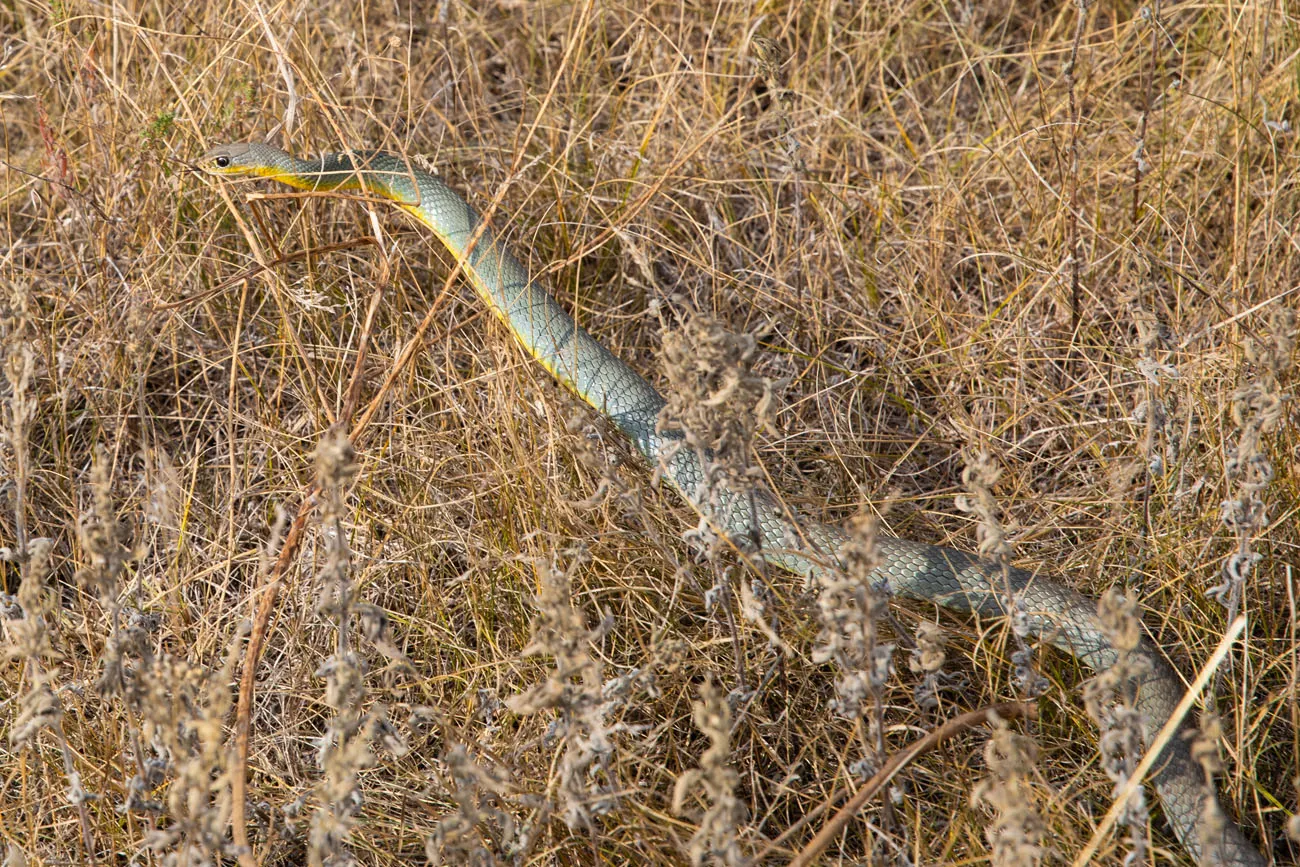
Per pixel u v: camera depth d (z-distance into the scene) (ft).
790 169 33.27
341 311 32.12
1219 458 25.68
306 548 26.00
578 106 37.40
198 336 31.32
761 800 22.57
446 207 30.91
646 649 22.61
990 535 19.54
